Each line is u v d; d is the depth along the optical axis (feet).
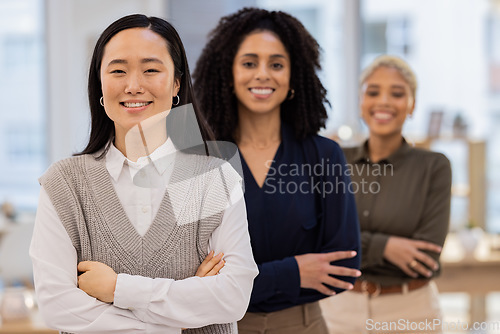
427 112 14.37
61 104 14.92
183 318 4.42
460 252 10.34
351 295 7.29
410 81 7.34
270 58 5.91
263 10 6.15
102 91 4.65
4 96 15.16
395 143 7.38
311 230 5.96
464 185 13.46
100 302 4.41
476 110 14.25
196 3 14.35
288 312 5.85
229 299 4.54
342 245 5.87
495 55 14.15
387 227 7.27
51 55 14.78
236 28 6.04
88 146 4.86
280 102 5.99
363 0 14.74
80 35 14.78
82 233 4.55
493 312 12.67
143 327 4.41
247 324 5.81
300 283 5.66
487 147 13.69
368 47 14.83
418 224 7.25
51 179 4.66
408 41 14.55
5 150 15.24
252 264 4.76
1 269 12.40
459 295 12.97
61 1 14.64
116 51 4.53
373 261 7.06
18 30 14.94
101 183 4.66
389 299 7.22
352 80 14.83
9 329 7.79
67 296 4.40
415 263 6.98
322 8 14.73
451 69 14.28
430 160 7.29
